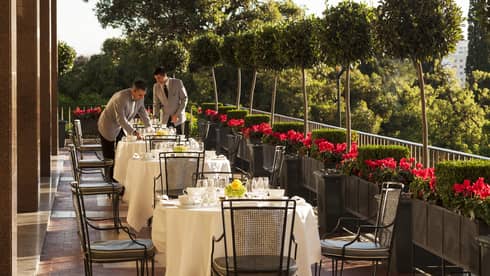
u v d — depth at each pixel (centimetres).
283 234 539
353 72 2989
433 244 681
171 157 877
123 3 3525
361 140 1152
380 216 657
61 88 3731
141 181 948
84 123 2220
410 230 734
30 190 1029
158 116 1535
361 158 878
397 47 797
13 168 626
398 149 872
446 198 664
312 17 1259
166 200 663
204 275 600
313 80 3244
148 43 3578
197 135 2178
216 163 987
